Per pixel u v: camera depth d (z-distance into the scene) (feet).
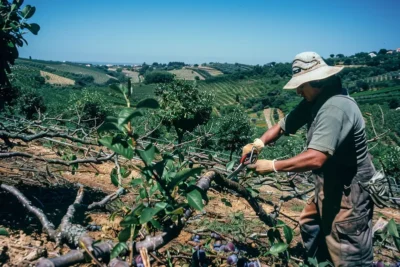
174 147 16.47
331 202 8.61
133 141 5.73
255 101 383.24
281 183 13.62
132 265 6.23
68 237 6.93
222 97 423.64
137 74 629.51
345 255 8.54
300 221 9.93
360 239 8.45
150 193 7.11
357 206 8.35
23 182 13.83
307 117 9.95
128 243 6.39
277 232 7.97
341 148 8.24
